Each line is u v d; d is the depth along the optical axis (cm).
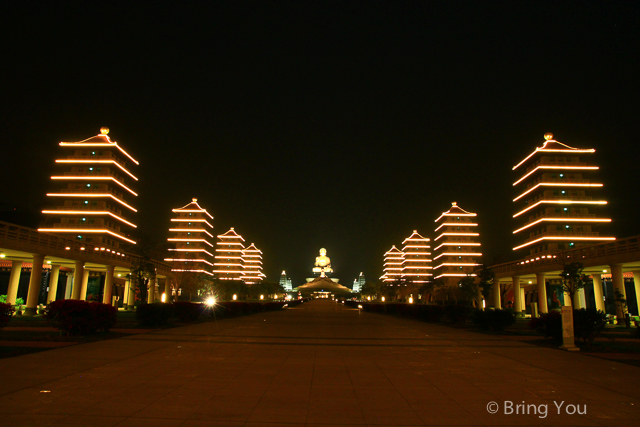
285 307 9056
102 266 6538
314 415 922
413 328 3438
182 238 12006
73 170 8181
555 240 7700
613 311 5944
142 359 1587
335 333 2873
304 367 1490
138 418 879
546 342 2383
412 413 945
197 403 999
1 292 6456
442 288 10150
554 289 7775
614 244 4672
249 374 1346
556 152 8069
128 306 7006
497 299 7869
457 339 2542
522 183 8794
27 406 945
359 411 955
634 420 908
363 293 16638
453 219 12650
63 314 2284
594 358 1755
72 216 7950
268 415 916
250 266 18488
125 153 8581
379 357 1753
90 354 1680
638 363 1633
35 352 1714
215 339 2334
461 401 1048
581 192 7988
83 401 994
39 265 4825
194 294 9519
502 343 2328
